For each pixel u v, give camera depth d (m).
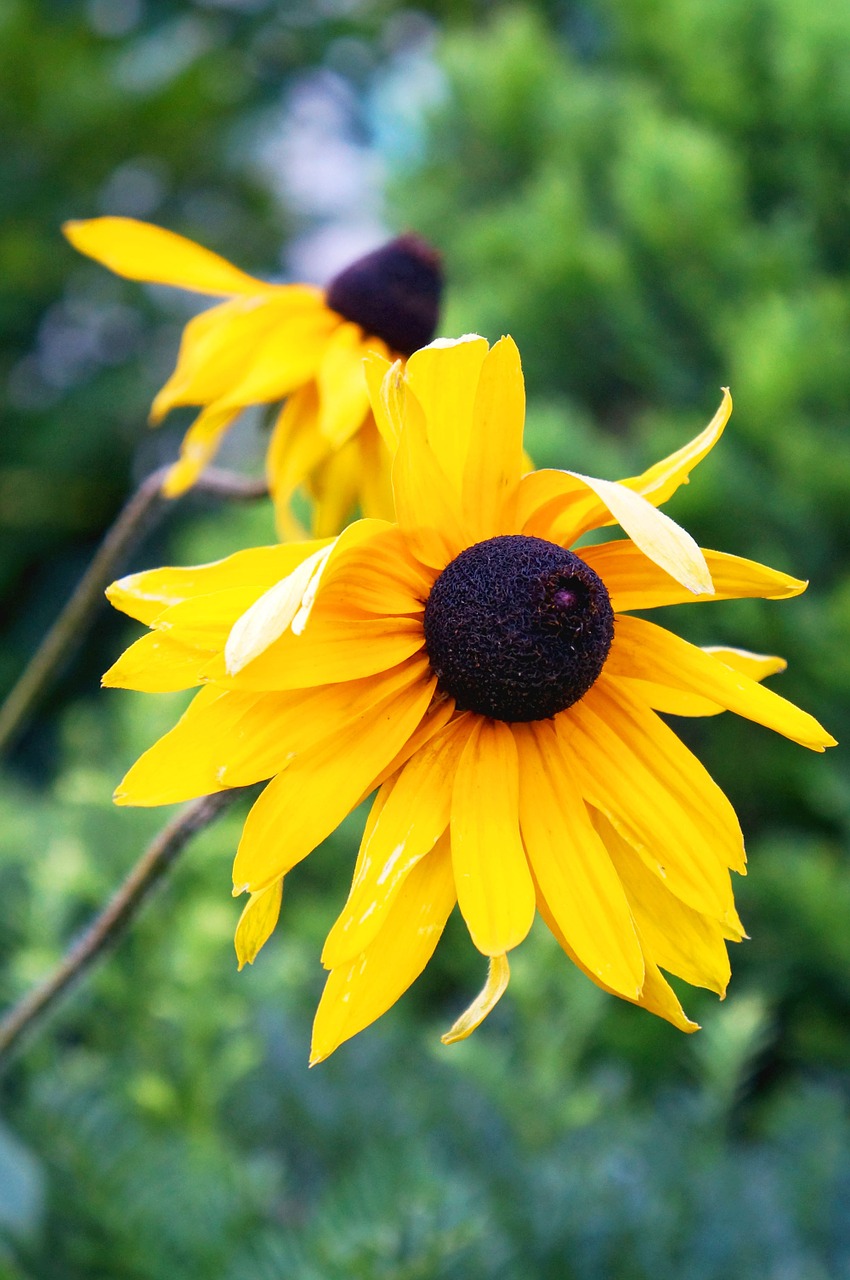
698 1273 0.42
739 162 0.85
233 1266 0.39
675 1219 0.43
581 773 0.29
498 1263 0.39
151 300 1.43
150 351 1.45
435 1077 0.51
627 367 0.88
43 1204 0.40
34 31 1.40
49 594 1.35
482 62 0.94
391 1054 0.52
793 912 0.72
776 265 0.82
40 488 1.38
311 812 0.28
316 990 0.60
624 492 0.28
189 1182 0.41
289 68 1.57
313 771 0.28
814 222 0.86
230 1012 0.46
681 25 0.87
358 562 0.29
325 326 0.38
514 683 0.29
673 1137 0.48
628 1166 0.45
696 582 0.27
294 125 1.56
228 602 0.28
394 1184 0.40
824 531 0.79
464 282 0.96
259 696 0.28
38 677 0.41
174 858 0.32
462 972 0.74
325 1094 0.48
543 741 0.29
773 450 0.79
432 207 0.98
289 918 0.73
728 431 0.81
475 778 0.29
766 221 0.89
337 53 1.54
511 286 0.88
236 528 0.90
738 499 0.78
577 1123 0.48
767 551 0.79
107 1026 0.49
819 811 0.79
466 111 0.95
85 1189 0.41
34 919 0.46
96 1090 0.45
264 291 0.38
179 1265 0.40
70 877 0.46
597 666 0.29
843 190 0.84
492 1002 0.27
